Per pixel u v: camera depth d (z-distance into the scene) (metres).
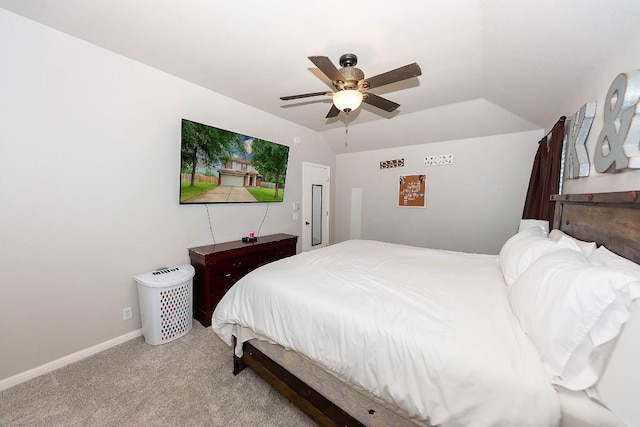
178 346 2.13
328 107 3.14
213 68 2.24
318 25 1.63
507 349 0.93
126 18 1.61
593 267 0.89
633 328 0.72
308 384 1.41
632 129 1.06
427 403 0.94
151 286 2.07
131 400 1.55
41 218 1.76
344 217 4.77
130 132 2.15
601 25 1.15
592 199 1.37
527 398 0.79
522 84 2.06
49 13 1.57
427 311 1.21
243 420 1.43
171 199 2.47
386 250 2.54
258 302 1.58
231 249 2.66
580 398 0.79
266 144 3.31
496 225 3.33
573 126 1.80
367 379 1.09
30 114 1.68
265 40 1.81
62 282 1.86
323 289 1.48
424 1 1.39
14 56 1.60
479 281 1.62
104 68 1.97
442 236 3.75
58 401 1.54
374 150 4.33
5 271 1.64
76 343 1.94
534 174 2.76
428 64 2.05
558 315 0.86
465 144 3.47
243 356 1.77
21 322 1.70
